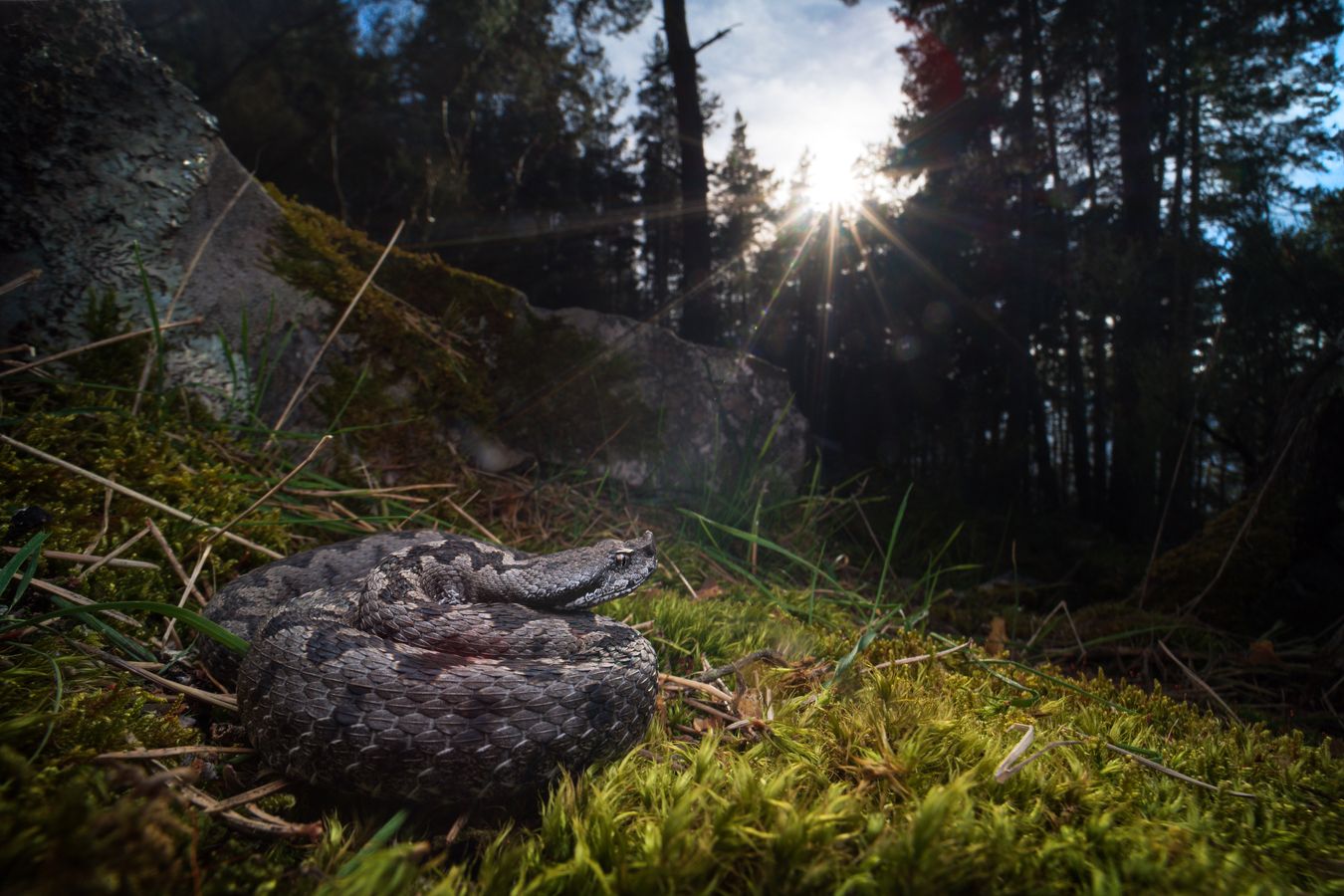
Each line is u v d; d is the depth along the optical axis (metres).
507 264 21.28
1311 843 1.94
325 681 2.22
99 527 3.09
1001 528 10.02
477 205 17.19
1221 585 5.21
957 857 1.64
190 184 4.42
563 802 1.96
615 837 1.76
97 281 4.03
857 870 1.64
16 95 3.80
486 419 5.52
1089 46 22.66
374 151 15.03
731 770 2.16
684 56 17.28
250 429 4.04
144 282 3.75
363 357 5.02
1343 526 5.12
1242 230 6.48
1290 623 5.00
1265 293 6.41
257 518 3.60
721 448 6.64
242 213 4.74
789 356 28.88
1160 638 4.77
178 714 2.34
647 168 34.62
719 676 2.99
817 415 26.22
